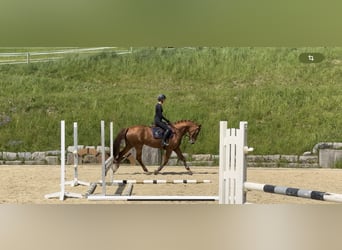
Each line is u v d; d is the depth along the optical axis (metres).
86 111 14.82
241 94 15.10
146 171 11.73
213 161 14.23
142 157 14.12
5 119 14.62
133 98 15.05
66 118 14.72
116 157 10.50
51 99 14.98
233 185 5.90
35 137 14.55
